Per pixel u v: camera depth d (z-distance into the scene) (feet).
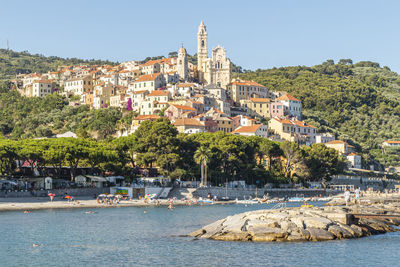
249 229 291.17
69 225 356.38
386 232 324.60
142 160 611.06
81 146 535.60
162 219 398.42
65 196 499.10
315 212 320.91
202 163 610.24
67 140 562.66
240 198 646.33
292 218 298.35
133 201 542.16
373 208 404.16
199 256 253.44
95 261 247.50
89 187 553.23
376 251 263.90
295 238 281.95
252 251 261.24
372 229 321.11
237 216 317.01
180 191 599.98
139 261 246.68
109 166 557.33
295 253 257.14
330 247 270.26
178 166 630.74
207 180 643.04
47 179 516.73
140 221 384.06
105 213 436.35
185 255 255.91
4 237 304.71
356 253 259.19
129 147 637.30
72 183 546.26
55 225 354.74
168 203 552.82
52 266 238.68
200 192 606.14
